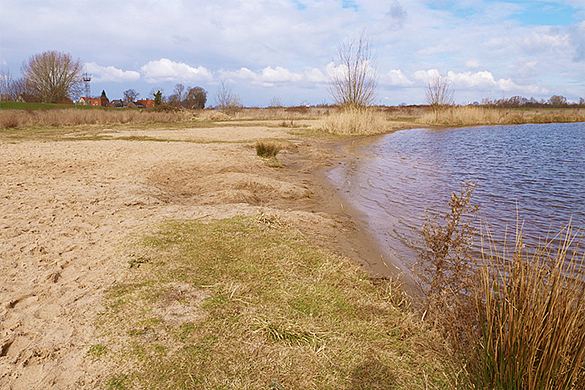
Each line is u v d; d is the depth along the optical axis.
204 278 4.09
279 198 8.49
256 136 20.44
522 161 14.63
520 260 2.82
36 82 57.31
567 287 2.41
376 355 3.01
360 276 4.57
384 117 34.97
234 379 2.62
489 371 2.60
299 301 3.78
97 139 18.02
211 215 6.50
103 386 2.52
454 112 38.03
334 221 6.83
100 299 3.60
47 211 6.41
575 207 7.99
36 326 3.18
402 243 5.93
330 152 16.61
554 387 2.34
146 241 5.09
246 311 3.47
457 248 3.66
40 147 14.38
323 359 2.90
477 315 3.02
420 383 2.72
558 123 41.50
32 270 4.26
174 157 12.20
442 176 11.57
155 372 2.65
